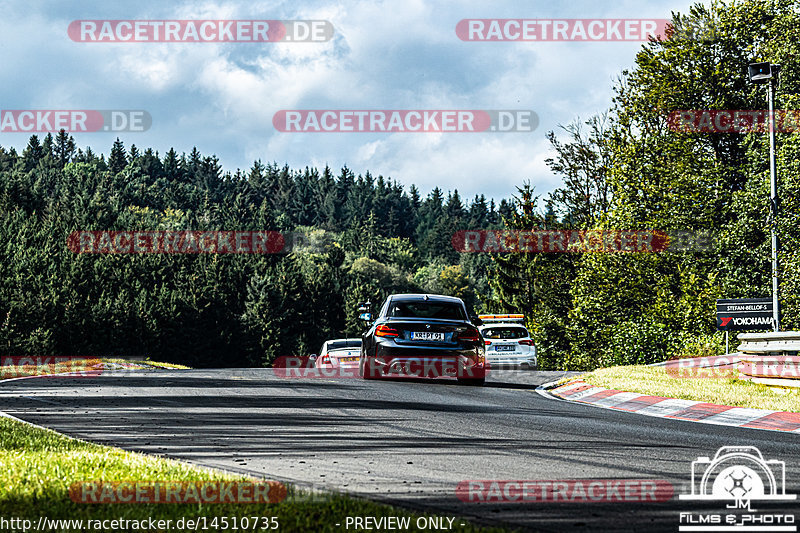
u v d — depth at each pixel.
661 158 44.88
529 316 65.94
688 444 10.93
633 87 45.91
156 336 111.44
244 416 13.13
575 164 55.50
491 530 6.10
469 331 19.95
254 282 129.00
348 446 10.29
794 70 36.72
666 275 45.66
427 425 12.43
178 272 131.25
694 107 43.72
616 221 45.81
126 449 9.74
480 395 17.78
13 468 8.04
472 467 8.94
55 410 13.69
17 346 101.19
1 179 170.38
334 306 133.75
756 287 37.47
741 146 39.91
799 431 12.85
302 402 15.30
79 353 105.81
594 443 10.84
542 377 23.97
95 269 120.69
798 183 34.94
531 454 9.85
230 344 123.38
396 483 8.02
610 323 48.06
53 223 140.00
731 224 39.59
